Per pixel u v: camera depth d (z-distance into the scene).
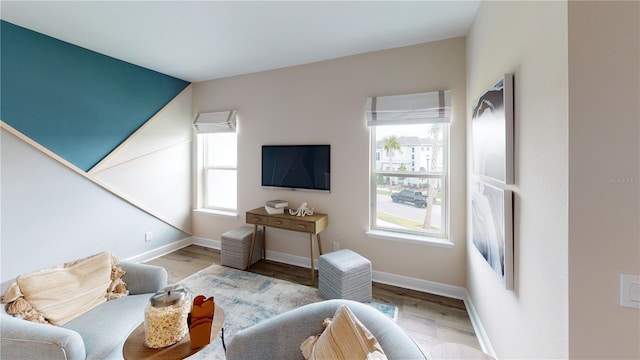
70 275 1.70
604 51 0.84
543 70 1.07
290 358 1.23
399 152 2.88
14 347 1.23
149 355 1.21
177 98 3.81
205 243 4.04
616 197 0.84
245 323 2.17
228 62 3.20
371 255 2.95
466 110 2.49
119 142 3.16
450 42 2.54
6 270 2.32
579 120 0.87
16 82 2.35
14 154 2.36
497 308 1.66
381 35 2.50
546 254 1.06
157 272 1.96
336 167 3.08
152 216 3.55
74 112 2.75
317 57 3.03
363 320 1.20
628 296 0.84
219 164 4.03
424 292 2.71
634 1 0.82
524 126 1.26
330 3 2.00
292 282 2.89
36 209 2.50
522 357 1.29
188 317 1.32
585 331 0.88
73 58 2.73
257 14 2.15
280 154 3.38
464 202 2.55
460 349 1.28
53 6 2.04
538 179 1.12
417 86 2.68
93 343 1.42
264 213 3.19
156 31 2.44
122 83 3.16
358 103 2.95
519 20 1.30
